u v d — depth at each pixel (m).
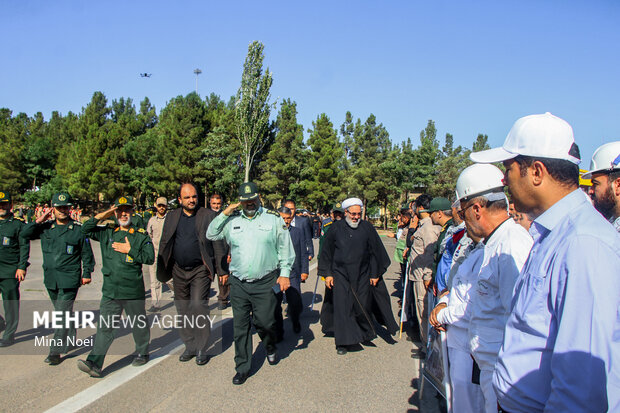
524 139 1.65
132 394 3.98
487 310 2.18
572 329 1.26
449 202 5.05
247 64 39.38
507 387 1.46
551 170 1.57
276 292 4.61
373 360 5.11
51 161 53.09
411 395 4.08
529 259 1.58
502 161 1.79
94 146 42.66
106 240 4.57
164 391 4.07
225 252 5.69
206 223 4.92
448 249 4.00
